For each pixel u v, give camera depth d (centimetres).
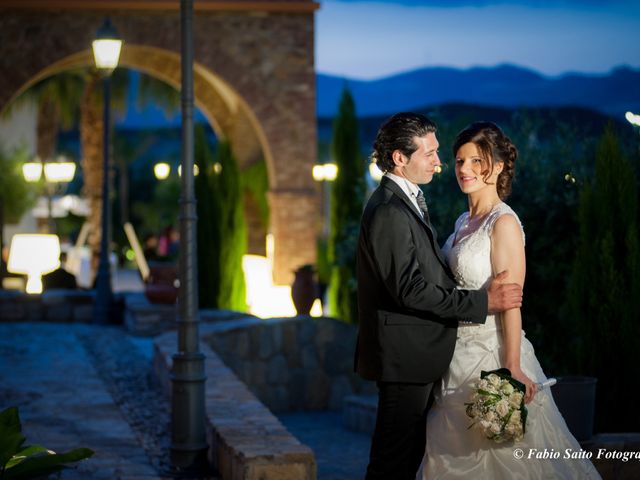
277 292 2206
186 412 623
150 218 3850
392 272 407
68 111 2869
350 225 1392
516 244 420
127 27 2203
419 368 412
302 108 2305
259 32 2283
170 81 2481
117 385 984
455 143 437
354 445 896
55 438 726
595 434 570
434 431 418
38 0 2134
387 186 423
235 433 604
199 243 1466
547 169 932
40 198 2828
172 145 5519
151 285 1425
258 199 2673
